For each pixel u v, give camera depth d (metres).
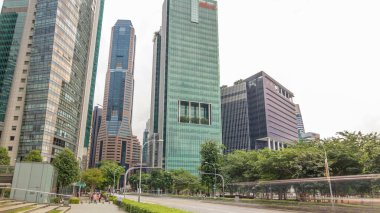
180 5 174.75
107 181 100.12
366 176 28.41
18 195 32.69
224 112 196.50
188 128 158.12
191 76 166.12
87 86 121.12
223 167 62.06
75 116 106.00
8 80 97.75
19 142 85.56
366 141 40.59
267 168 44.59
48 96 87.56
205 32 176.75
